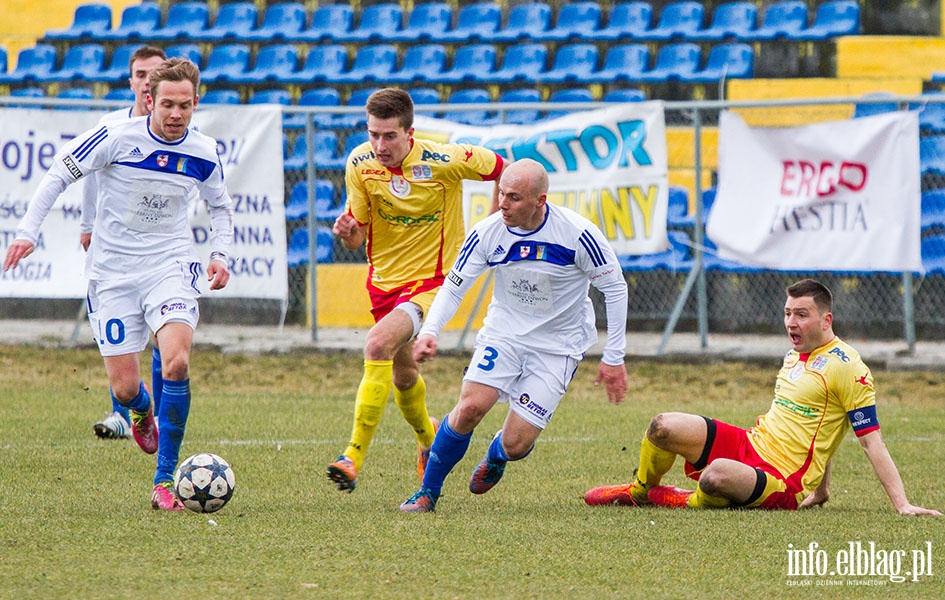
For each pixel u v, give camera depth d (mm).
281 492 23141
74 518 19734
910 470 26719
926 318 46906
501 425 33938
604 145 43031
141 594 15078
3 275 44125
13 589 15164
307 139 45969
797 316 21969
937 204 48750
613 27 60938
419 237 23641
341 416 34062
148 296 22031
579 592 15633
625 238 43031
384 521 20000
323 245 52031
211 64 62625
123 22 66625
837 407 21812
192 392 38594
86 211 25078
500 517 20688
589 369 43688
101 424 29094
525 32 60375
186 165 22141
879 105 51438
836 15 57031
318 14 64688
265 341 47000
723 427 22031
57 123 43906
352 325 50812
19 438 29016
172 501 20734
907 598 15766
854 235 41469
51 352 45219
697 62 56594
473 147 23766
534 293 21156
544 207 20859
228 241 23156
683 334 49000
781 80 54062
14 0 67562
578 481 25203
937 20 55969
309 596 15141
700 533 19344
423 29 63125
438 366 43719
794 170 42062
